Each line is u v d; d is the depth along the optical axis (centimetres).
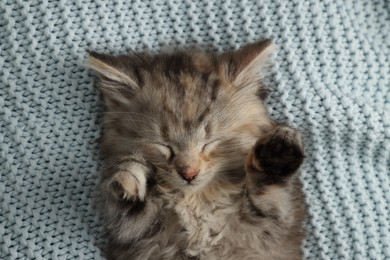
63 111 43
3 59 42
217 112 39
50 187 42
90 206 43
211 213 40
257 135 40
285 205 38
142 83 40
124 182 37
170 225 40
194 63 41
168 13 43
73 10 43
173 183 39
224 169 40
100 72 40
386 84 45
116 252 40
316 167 44
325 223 44
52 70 43
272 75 44
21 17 42
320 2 44
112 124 41
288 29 44
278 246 40
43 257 42
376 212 45
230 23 44
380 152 45
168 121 39
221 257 40
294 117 44
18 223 42
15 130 42
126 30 43
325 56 44
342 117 44
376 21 45
